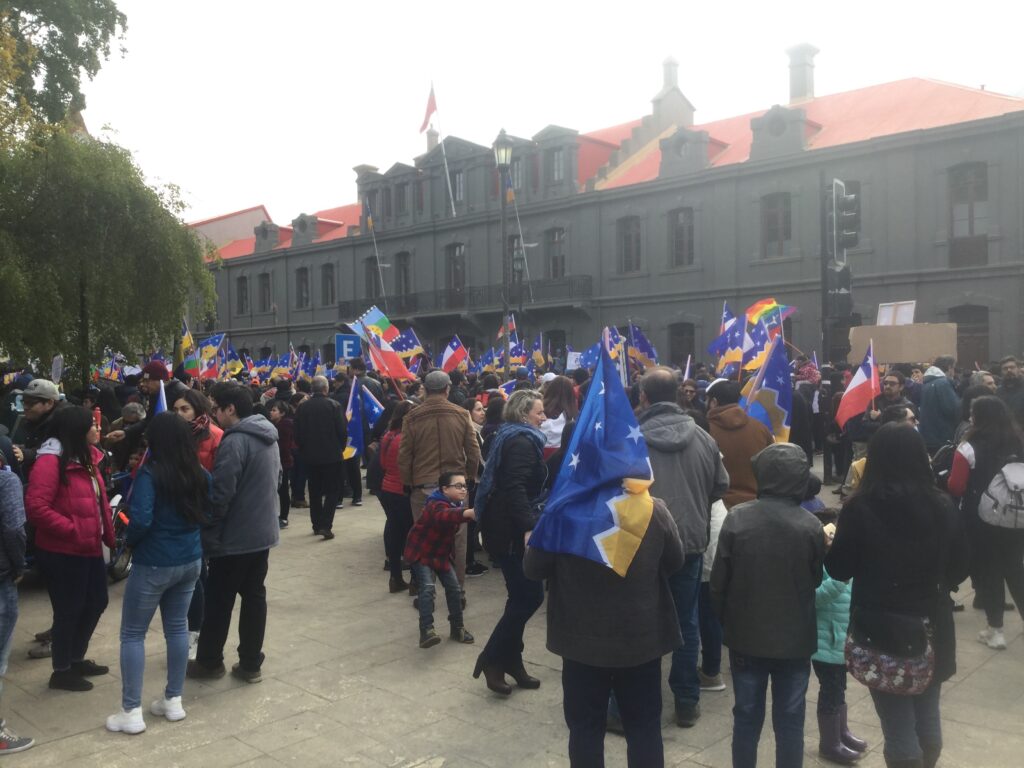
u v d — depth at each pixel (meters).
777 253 27.09
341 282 41.34
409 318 36.56
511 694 5.29
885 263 24.62
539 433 5.39
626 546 3.37
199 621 6.16
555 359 28.88
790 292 26.56
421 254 37.75
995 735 4.55
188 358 16.31
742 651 3.79
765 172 27.03
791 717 3.78
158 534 4.78
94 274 12.88
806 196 26.20
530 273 33.66
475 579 8.27
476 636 6.47
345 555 9.29
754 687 3.82
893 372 10.59
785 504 3.82
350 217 47.88
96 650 6.16
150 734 4.75
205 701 5.22
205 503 4.94
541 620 6.93
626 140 33.91
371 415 11.90
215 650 5.57
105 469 7.98
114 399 10.51
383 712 5.04
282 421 10.81
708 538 4.91
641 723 3.54
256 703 5.18
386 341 10.59
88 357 13.26
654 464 4.76
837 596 4.27
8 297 11.68
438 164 36.97
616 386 3.49
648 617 3.47
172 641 4.95
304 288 43.56
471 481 8.04
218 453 5.34
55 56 20.94
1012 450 5.72
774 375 6.05
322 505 12.14
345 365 14.48
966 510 5.85
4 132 13.03
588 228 31.81
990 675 5.43
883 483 3.60
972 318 23.61
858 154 24.98
